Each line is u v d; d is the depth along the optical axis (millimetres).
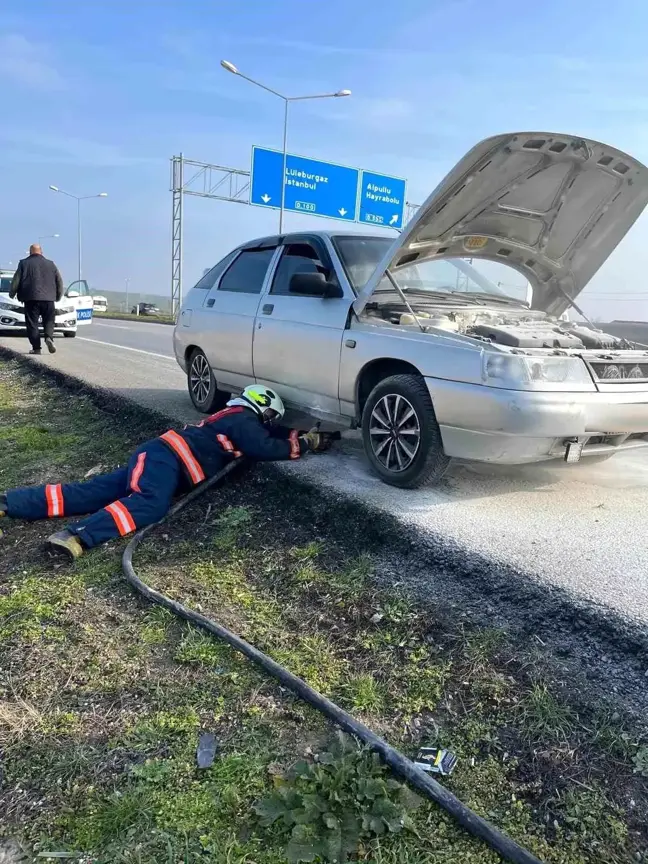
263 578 3730
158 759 2490
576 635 2959
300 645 3121
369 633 3158
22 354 12320
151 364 11367
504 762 2424
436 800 2254
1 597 3668
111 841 2170
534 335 4473
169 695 2818
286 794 2260
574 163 4648
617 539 3816
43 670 3014
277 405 5195
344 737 2484
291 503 4500
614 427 4094
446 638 3043
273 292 5820
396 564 3674
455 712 2666
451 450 4195
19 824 2254
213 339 6473
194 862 2080
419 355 4305
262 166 27109
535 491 4660
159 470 4512
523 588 3258
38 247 12219
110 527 4203
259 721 2648
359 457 5391
